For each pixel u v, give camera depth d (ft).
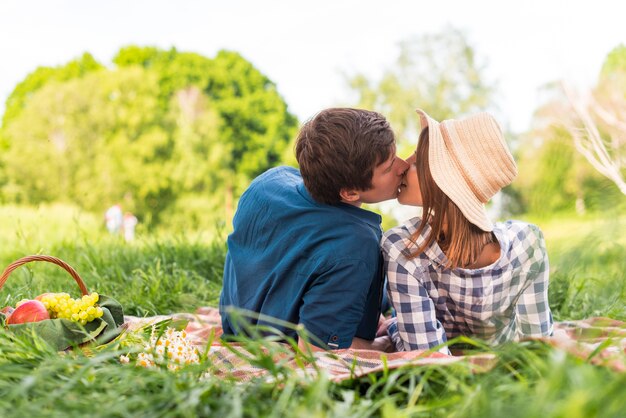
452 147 6.70
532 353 4.85
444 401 4.50
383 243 7.06
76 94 86.17
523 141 42.32
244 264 7.52
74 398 4.52
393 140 6.93
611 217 12.98
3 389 4.82
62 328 6.57
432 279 7.07
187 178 85.61
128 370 5.00
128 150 84.74
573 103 28.45
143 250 13.87
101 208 83.56
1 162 86.22
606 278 11.36
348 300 6.72
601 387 3.92
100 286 10.80
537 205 22.25
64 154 84.94
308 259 6.89
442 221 6.71
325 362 6.02
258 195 7.61
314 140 6.89
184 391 4.68
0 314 7.06
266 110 98.43
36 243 16.67
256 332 5.12
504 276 6.94
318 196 7.08
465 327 7.40
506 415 3.91
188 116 88.17
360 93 76.28
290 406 4.47
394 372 4.97
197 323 8.88
